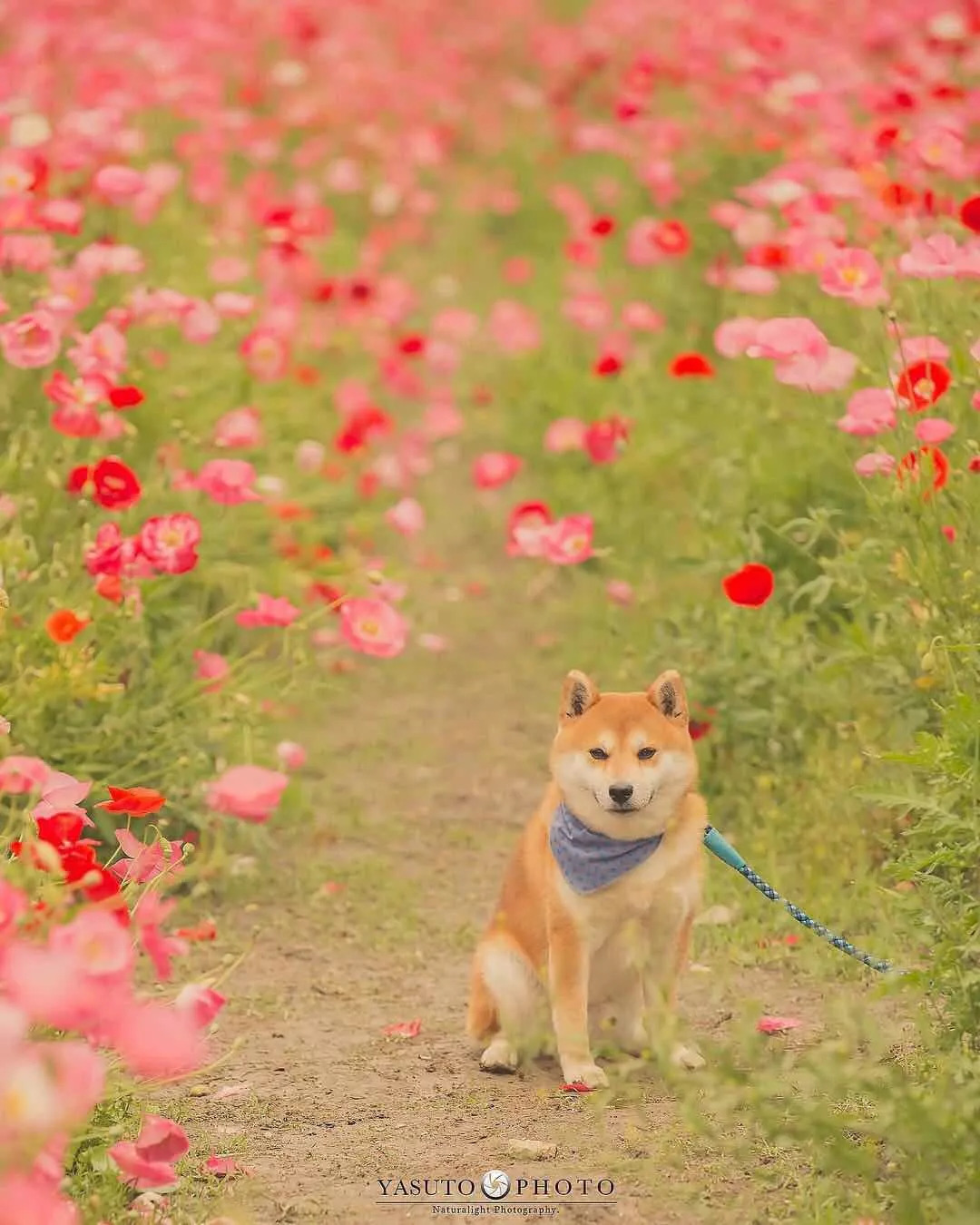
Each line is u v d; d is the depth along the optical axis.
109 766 10.62
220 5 25.97
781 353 9.93
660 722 8.02
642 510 16.42
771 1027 8.59
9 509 10.48
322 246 23.75
